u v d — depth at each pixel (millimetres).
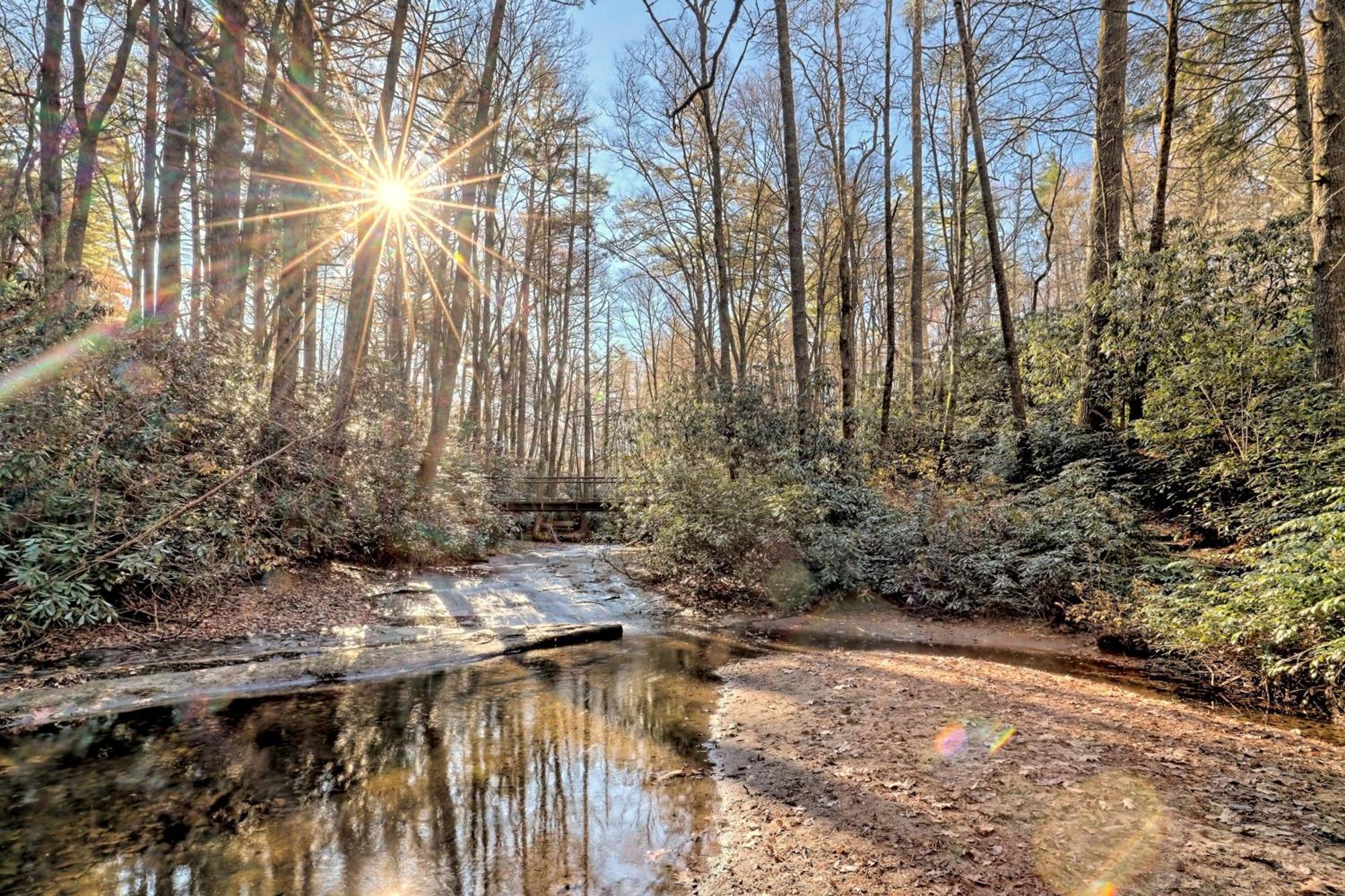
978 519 8844
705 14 13883
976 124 11414
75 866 2938
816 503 9727
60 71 10781
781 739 4461
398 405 11266
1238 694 5117
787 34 11297
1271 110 9508
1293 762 3758
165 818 3383
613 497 14000
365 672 5887
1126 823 3090
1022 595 7914
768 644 7344
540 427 32125
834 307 23516
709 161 18531
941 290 23062
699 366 20922
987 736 4258
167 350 7348
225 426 7812
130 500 6582
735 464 10773
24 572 5418
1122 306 9938
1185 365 8508
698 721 4922
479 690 5609
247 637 6461
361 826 3348
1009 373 11688
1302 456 6723
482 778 3930
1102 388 10531
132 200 15461
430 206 16188
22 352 6117
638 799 3654
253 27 11234
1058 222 22281
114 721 4582
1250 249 8914
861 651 6938
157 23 10523
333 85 12781
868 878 2773
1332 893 2510
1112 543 7527
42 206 9031
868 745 4207
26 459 5633
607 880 2879
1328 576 4559
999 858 2855
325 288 18562
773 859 2980
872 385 16891
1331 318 7031
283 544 8336
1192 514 8445
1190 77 10195
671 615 8672
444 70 13555
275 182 11523
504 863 3020
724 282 14188
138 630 6133
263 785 3777
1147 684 5574
